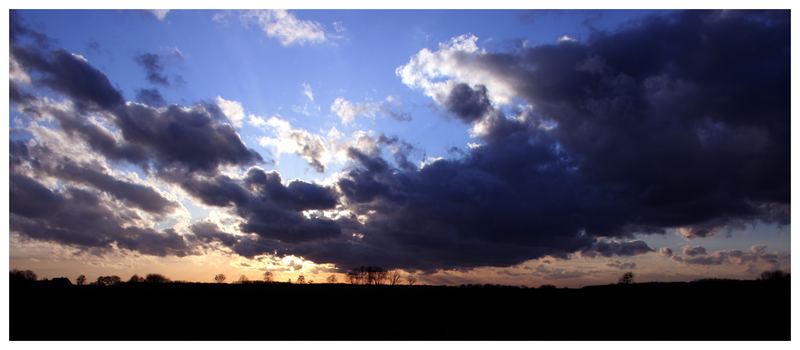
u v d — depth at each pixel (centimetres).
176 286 6206
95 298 4984
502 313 4512
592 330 3562
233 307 4797
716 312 4081
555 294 5772
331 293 6084
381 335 3441
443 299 5584
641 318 4000
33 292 4994
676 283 5569
